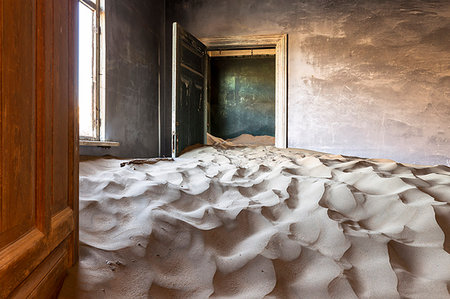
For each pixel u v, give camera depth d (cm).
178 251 141
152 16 524
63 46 108
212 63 968
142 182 212
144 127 497
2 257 68
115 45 414
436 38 493
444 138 489
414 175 243
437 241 147
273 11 536
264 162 341
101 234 146
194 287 121
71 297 102
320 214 176
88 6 368
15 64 74
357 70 512
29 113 82
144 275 122
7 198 71
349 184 217
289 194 209
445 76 490
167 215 164
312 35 524
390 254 140
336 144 517
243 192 221
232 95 962
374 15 507
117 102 419
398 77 502
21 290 76
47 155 92
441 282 120
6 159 71
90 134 382
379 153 506
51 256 99
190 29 564
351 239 151
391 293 116
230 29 551
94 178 219
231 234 161
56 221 101
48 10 92
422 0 496
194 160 388
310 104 525
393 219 172
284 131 529
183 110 496
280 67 532
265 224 171
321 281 124
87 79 382
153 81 529
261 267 133
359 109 512
